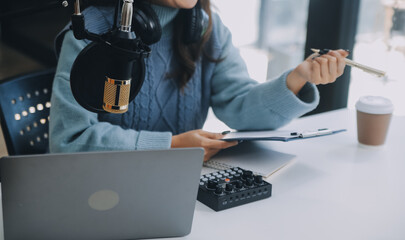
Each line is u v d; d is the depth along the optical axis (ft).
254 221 3.11
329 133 4.04
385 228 3.07
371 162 4.13
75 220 2.73
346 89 6.98
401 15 6.83
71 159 2.53
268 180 3.72
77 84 2.60
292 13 9.07
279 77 4.42
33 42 13.37
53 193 2.60
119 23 2.59
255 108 4.58
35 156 2.48
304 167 3.99
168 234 2.93
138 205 2.78
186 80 4.78
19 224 2.65
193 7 4.40
